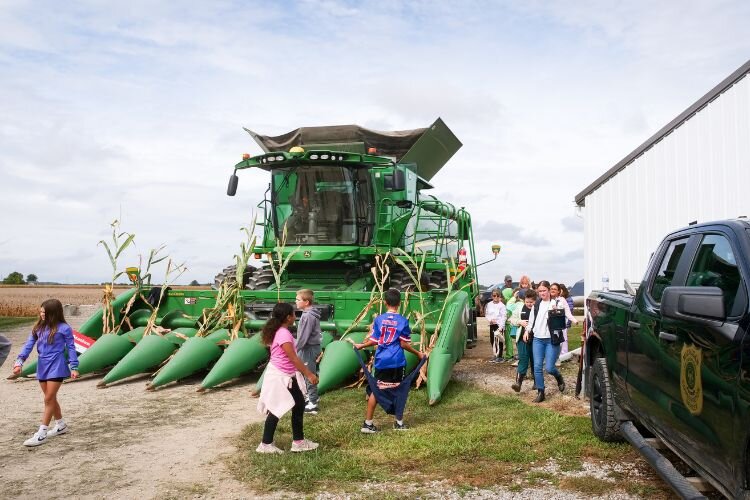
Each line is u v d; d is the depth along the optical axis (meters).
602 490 5.21
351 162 12.43
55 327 7.02
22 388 10.20
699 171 14.21
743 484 3.42
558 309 9.10
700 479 4.25
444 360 9.16
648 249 16.44
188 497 5.22
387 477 5.64
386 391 7.21
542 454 6.24
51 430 7.28
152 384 10.03
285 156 12.31
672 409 4.51
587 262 20.44
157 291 12.46
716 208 13.55
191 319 12.13
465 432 7.04
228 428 7.57
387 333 7.29
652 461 4.59
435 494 5.21
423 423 7.63
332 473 5.70
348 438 6.89
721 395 3.66
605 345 6.36
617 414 6.22
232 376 10.08
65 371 7.08
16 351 14.72
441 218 15.12
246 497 5.21
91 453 6.51
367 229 12.80
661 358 4.74
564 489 5.27
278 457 6.12
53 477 5.75
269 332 6.21
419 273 10.90
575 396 9.02
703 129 14.07
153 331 11.73
